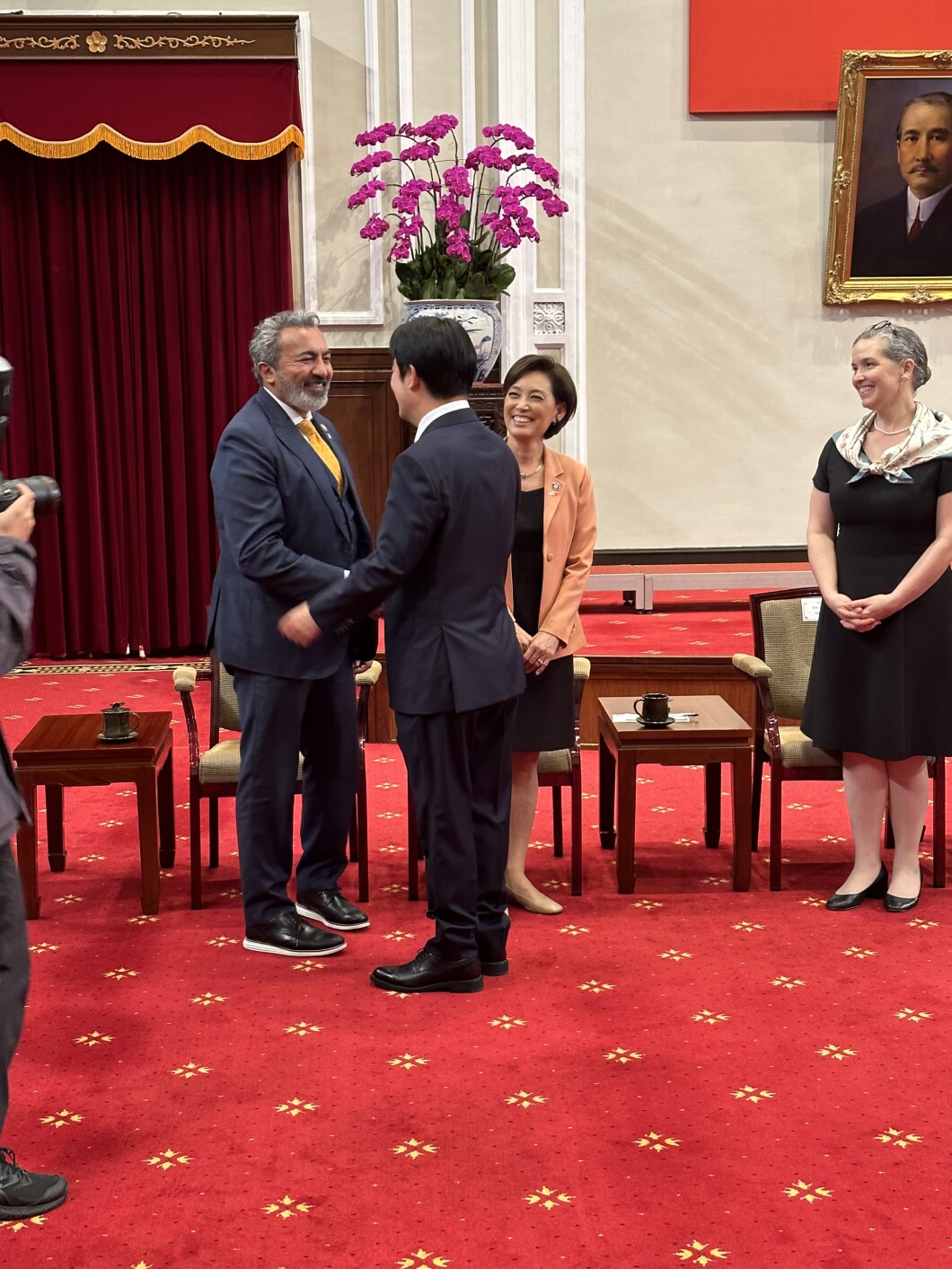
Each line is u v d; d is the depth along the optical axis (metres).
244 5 7.83
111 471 7.99
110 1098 3.01
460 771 3.46
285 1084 3.06
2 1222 2.54
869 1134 2.83
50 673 7.68
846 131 8.28
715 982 3.61
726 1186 2.63
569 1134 2.83
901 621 4.00
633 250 8.50
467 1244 2.45
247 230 7.88
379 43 7.87
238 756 4.20
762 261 8.58
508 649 3.47
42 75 7.45
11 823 2.48
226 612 3.81
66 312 7.84
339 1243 2.45
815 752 4.32
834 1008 3.45
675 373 8.65
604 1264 2.38
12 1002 2.50
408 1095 3.01
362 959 3.80
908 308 8.66
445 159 8.02
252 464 3.68
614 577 8.11
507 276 7.07
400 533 3.29
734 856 4.32
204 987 3.61
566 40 8.04
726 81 8.34
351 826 4.18
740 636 7.16
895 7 8.31
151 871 4.15
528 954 3.82
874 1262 2.38
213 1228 2.51
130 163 7.73
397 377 3.44
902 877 4.18
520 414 4.00
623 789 4.27
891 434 4.05
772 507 8.84
